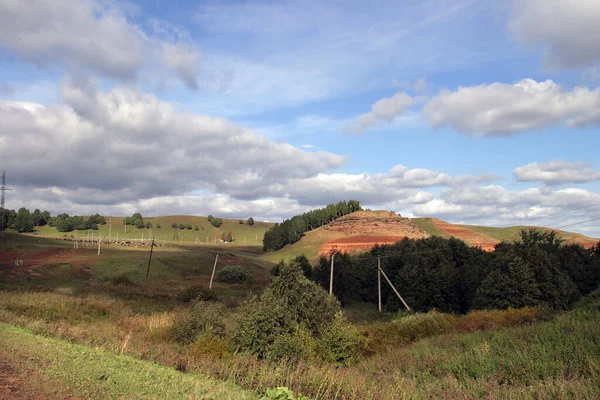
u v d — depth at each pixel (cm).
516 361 1340
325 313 2058
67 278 6738
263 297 1948
